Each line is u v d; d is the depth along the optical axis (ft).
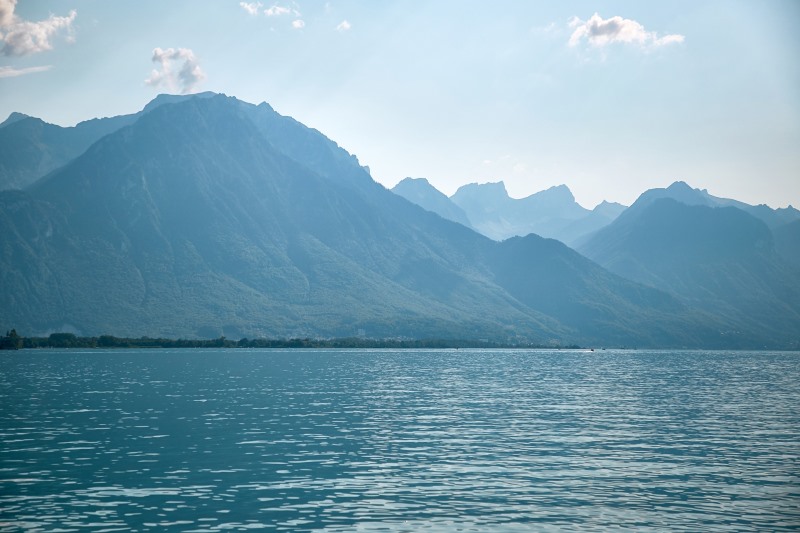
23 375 542.98
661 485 178.40
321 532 140.77
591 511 155.94
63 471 189.47
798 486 178.29
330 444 232.12
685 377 626.23
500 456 213.25
